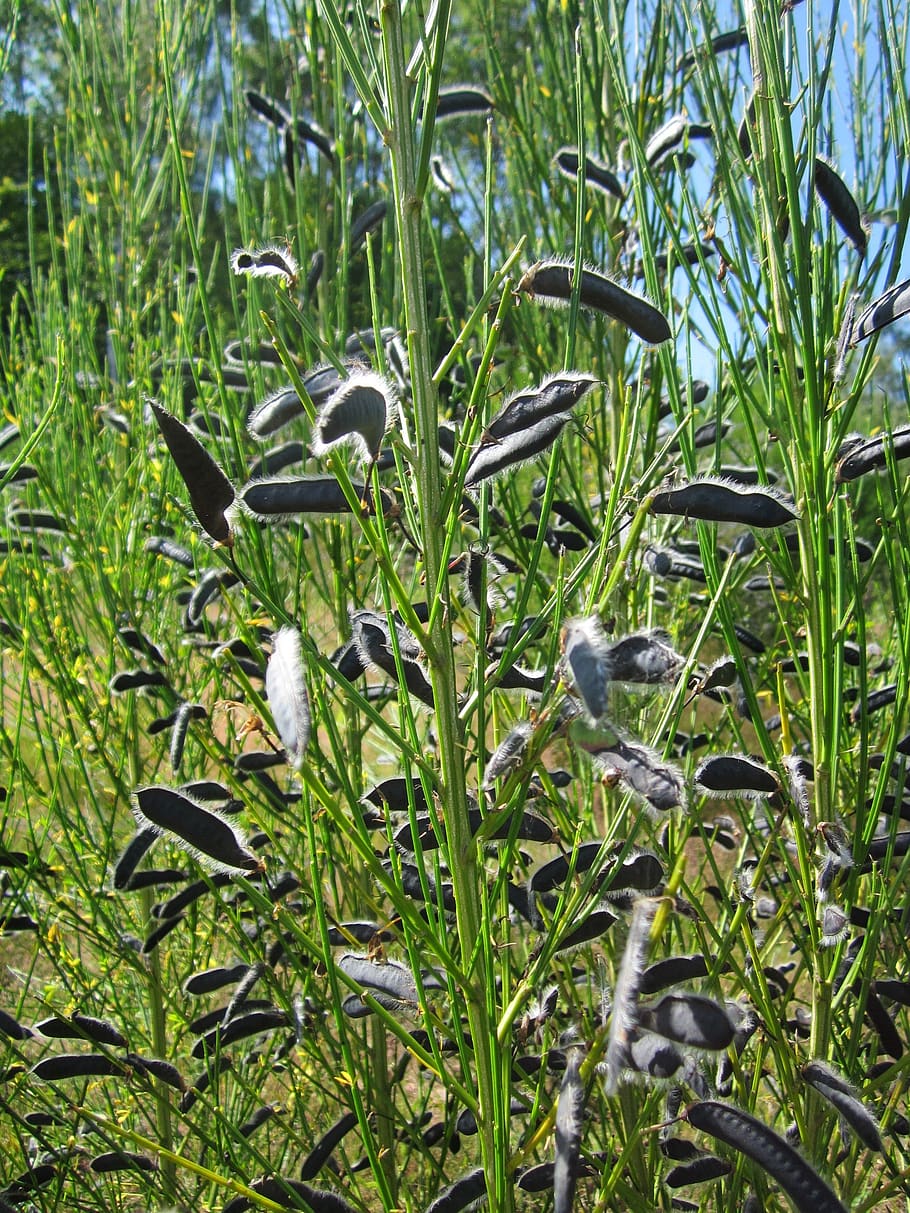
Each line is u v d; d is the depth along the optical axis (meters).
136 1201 0.86
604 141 0.82
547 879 0.56
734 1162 0.65
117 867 0.57
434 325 0.81
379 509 0.50
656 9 0.80
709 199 0.70
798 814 0.60
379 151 0.97
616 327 0.81
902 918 0.69
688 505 0.53
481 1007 0.53
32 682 0.96
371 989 0.56
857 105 0.72
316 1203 0.58
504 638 0.58
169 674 0.82
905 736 0.62
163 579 0.92
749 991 0.61
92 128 1.00
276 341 0.49
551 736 0.51
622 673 0.47
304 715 0.43
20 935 1.09
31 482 0.92
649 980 0.51
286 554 0.87
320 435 0.46
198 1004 0.90
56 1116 0.72
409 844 0.56
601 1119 0.71
